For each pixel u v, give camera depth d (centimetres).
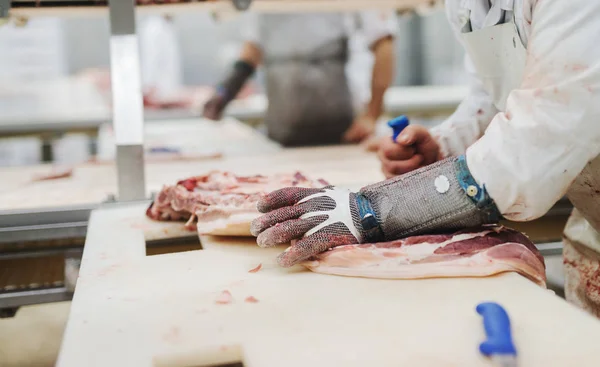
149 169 235
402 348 83
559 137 100
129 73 174
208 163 246
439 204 110
